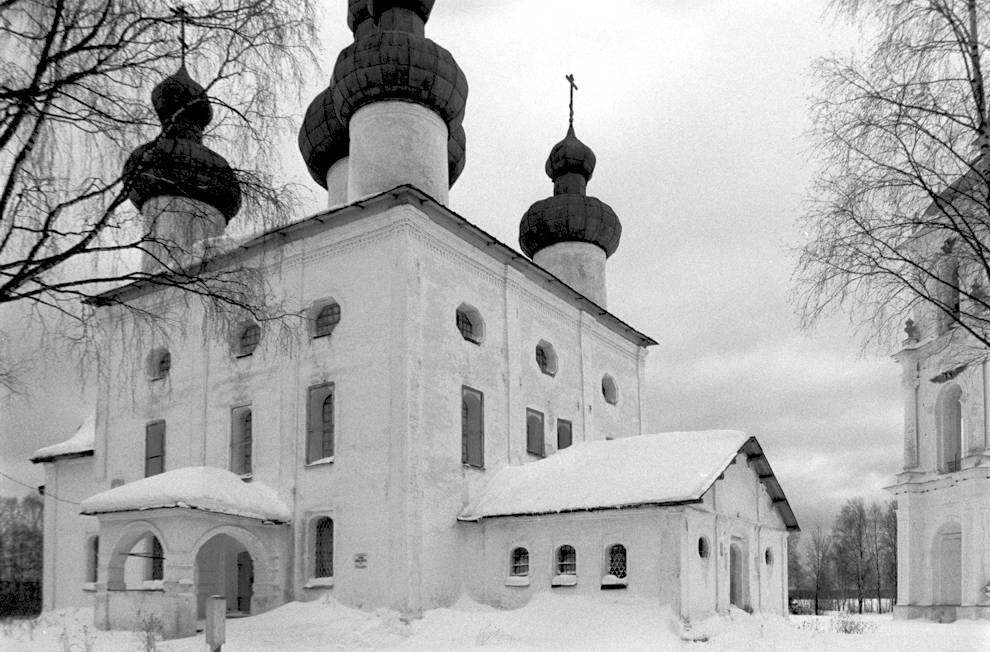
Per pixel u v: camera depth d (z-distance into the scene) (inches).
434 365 849.5
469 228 912.9
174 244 362.6
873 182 357.4
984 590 1079.6
